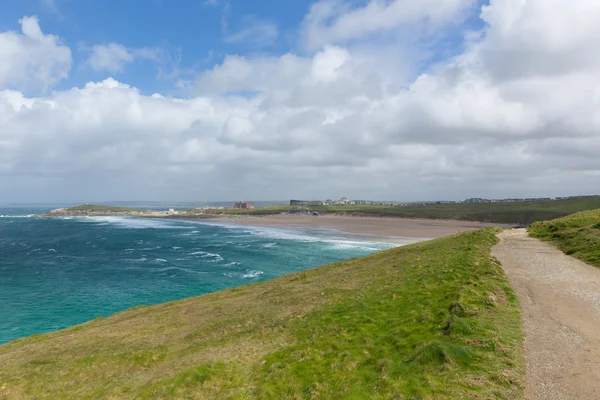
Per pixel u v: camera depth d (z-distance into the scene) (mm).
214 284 54844
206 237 122250
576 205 198125
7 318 40906
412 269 28734
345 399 11219
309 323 19344
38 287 54125
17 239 119062
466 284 20969
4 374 18812
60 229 160500
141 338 23188
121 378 16625
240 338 19328
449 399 10258
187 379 14273
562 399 9891
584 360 12031
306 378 13133
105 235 132125
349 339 15945
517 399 10000
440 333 14789
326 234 126812
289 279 40281
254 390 12820
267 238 115875
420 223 177750
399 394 10867
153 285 54719
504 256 32750
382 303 20297
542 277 24156
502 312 16797
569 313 16750
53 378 17516
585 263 28766
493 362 12070
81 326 31172
